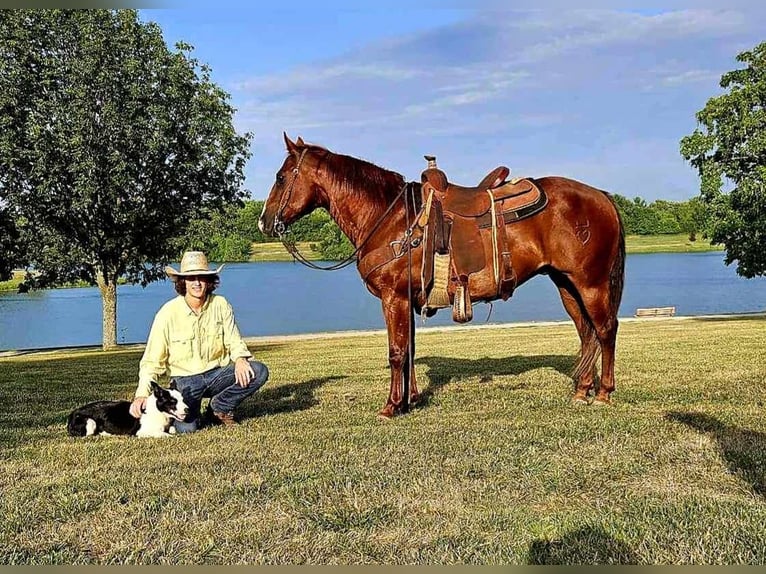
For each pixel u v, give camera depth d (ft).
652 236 329.52
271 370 34.91
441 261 20.30
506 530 12.12
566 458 15.98
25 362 52.85
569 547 11.39
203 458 16.60
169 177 70.44
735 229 73.87
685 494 13.64
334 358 42.19
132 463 16.29
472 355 40.09
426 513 12.98
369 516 12.82
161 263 75.36
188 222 71.46
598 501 13.38
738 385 25.18
